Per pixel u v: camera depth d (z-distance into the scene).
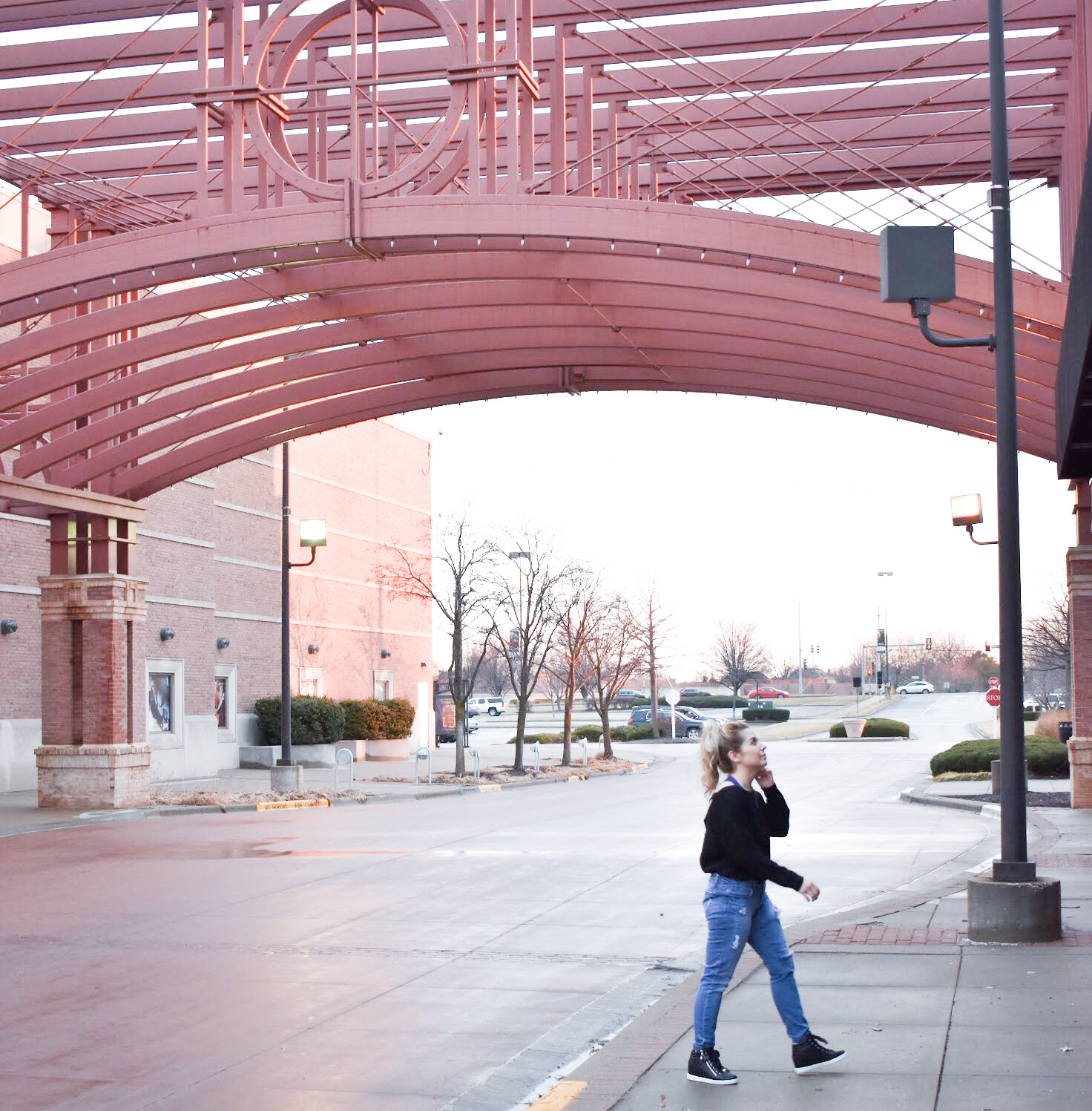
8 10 21.52
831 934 11.34
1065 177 23.19
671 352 26.75
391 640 59.88
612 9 19.44
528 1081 7.73
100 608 28.22
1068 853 18.03
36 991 10.30
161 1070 7.98
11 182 25.25
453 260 20.77
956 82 22.72
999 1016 8.19
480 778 41.50
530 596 51.53
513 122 18.56
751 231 18.12
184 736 39.81
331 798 31.23
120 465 28.03
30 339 22.36
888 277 11.45
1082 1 18.94
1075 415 14.43
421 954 11.65
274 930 12.87
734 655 119.62
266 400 27.59
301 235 18.81
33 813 26.80
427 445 64.12
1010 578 11.12
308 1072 7.92
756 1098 6.71
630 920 13.34
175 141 24.48
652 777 43.56
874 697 139.50
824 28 21.44
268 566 48.53
